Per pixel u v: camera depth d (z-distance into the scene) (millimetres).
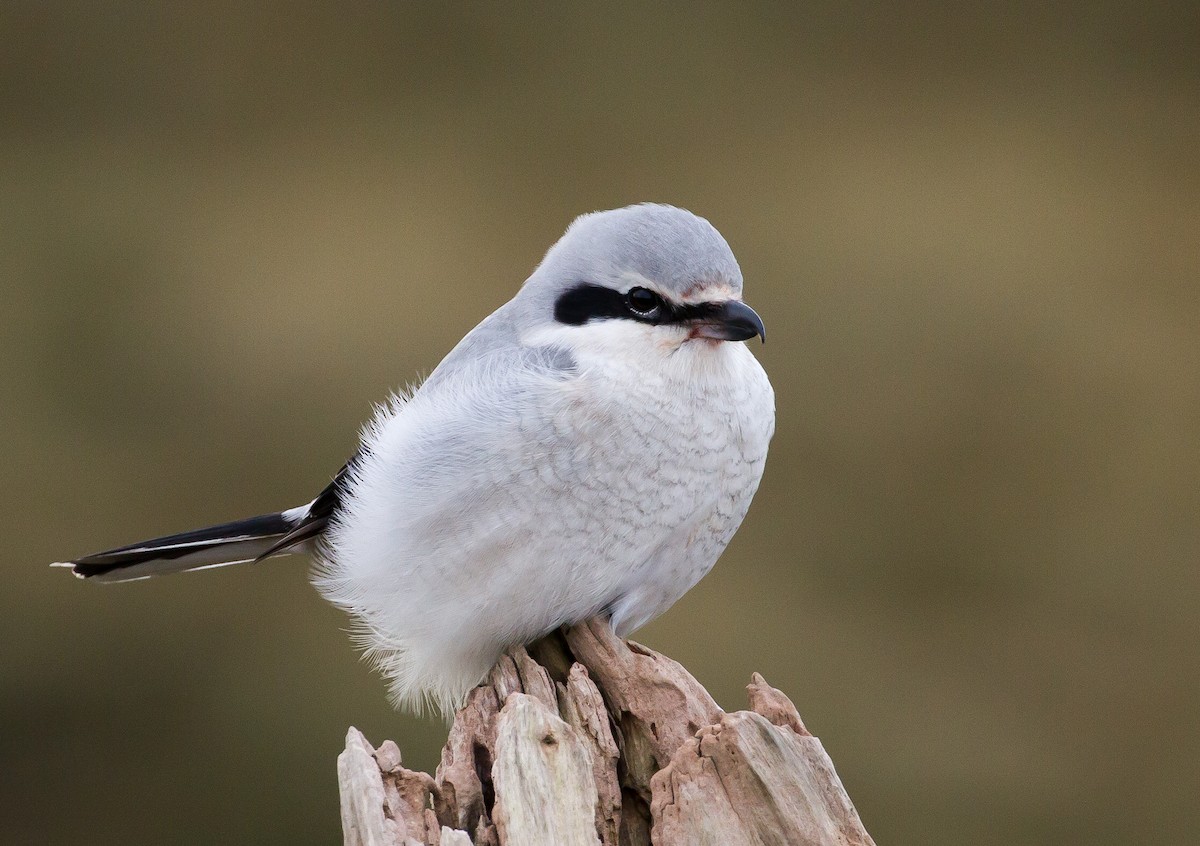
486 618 5191
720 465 5195
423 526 5188
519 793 5109
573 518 5184
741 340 5188
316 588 5242
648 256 5191
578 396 5180
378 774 5109
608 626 5191
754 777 5105
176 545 5270
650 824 5141
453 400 5203
